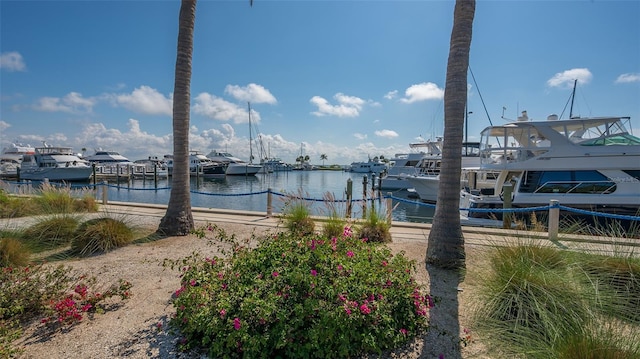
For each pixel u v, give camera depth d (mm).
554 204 6742
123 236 6277
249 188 38469
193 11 7055
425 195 20281
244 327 2613
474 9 5066
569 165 11273
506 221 9633
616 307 3234
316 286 2893
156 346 2924
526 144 14203
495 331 3074
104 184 12156
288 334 2625
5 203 9484
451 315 3590
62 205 8945
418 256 5848
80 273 4730
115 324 3320
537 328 2996
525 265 3730
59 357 2787
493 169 12477
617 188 10781
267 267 3498
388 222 7512
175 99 7074
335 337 2686
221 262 3951
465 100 5176
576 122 11555
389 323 2895
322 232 7180
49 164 39062
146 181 47531
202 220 9133
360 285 3008
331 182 51156
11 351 2682
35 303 3518
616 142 11227
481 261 4414
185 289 3264
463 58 5051
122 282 4246
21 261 4875
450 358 2814
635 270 3908
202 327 2775
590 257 4211
